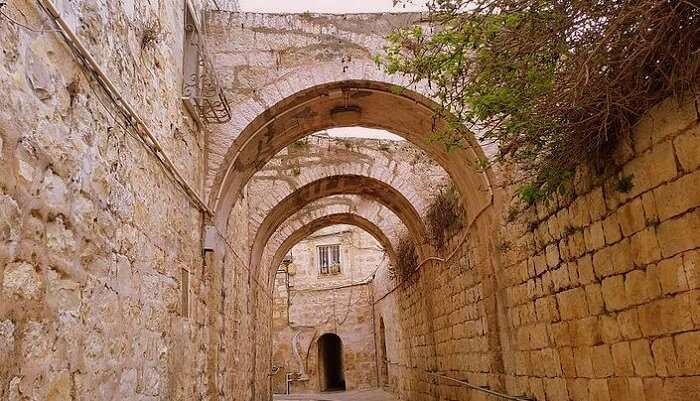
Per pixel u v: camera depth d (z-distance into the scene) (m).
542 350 5.07
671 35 2.68
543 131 3.77
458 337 8.49
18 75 2.08
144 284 3.61
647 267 3.27
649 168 3.16
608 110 3.03
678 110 2.87
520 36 3.33
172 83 4.68
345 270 21.55
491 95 3.52
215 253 6.00
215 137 6.05
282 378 20.95
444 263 9.23
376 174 10.70
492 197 6.19
